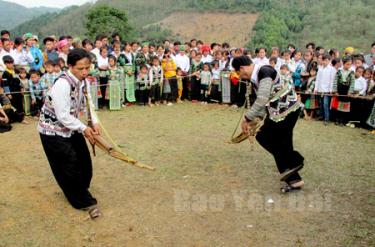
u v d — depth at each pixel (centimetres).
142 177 541
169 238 390
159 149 663
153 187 509
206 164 592
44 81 899
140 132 775
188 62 1135
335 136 764
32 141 711
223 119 901
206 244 380
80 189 440
